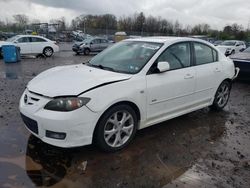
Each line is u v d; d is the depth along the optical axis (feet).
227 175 10.65
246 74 29.32
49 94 10.87
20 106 12.03
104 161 11.23
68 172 10.34
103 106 10.98
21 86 25.45
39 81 12.41
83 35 136.26
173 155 12.02
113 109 11.51
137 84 12.32
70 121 10.37
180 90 14.42
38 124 10.79
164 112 13.89
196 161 11.60
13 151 11.76
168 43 14.40
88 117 10.69
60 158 11.32
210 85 16.67
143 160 11.46
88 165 10.87
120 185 9.70
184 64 14.97
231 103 21.25
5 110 17.22
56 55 67.82
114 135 12.01
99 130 11.22
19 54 50.62
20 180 9.70
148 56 13.61
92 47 71.67
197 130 15.07
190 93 15.20
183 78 14.48
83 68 14.01
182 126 15.58
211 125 15.98
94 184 9.69
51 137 10.69
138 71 12.80
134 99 12.12
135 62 13.56
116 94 11.44
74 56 66.08
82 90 10.82
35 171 10.30
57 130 10.44
